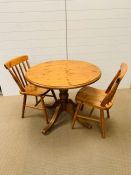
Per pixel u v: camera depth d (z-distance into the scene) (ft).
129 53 9.73
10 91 10.09
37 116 8.12
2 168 5.62
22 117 8.00
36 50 9.23
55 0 8.21
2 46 8.99
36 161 5.83
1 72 9.55
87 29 8.97
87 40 9.22
